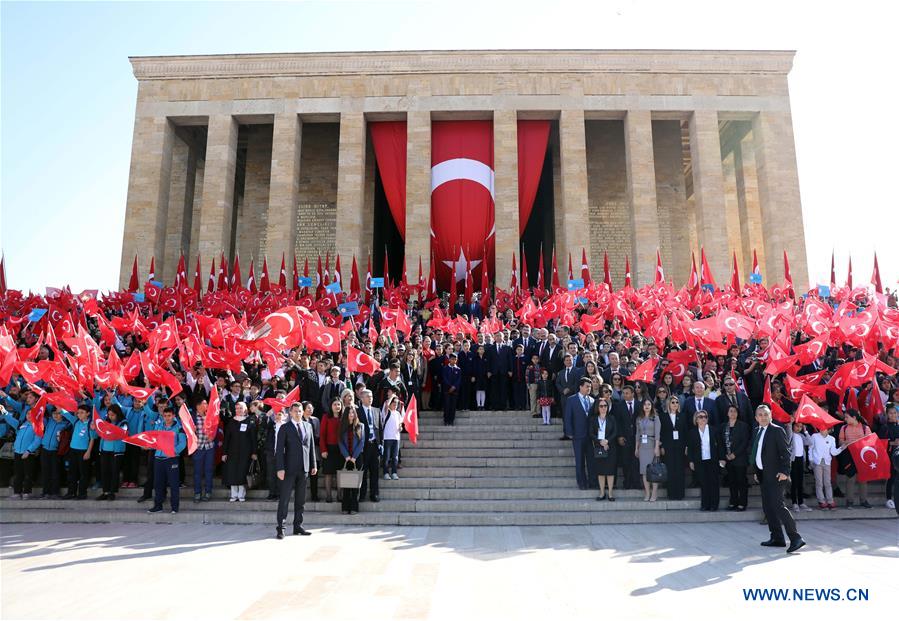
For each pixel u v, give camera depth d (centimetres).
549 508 1344
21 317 2100
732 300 2298
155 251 3756
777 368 1438
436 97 3891
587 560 970
